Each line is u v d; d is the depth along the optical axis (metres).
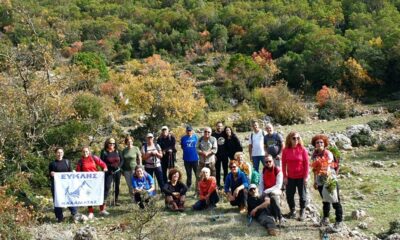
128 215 11.66
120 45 82.12
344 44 56.19
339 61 52.66
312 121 36.31
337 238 10.01
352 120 33.47
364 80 49.62
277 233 10.48
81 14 93.31
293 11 86.75
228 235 10.44
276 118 36.19
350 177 15.85
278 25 78.12
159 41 83.88
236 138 13.61
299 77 55.28
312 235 10.37
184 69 69.19
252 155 13.23
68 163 12.24
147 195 11.59
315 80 54.34
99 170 13.06
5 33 42.62
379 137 23.17
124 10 97.38
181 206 12.34
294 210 11.47
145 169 13.30
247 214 11.52
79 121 18.44
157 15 94.06
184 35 82.88
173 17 91.06
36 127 16.73
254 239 10.23
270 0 94.38
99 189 12.18
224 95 49.62
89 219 11.98
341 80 51.22
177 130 24.39
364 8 81.88
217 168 13.78
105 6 99.00
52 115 17.19
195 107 26.17
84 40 84.12
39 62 17.86
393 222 10.80
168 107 25.05
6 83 16.75
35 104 16.52
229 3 98.62
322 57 53.78
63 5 92.06
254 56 65.56
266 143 12.62
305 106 42.72
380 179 15.38
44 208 13.25
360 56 52.84
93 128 19.06
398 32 52.59
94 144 19.34
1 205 10.38
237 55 55.94
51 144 16.88
